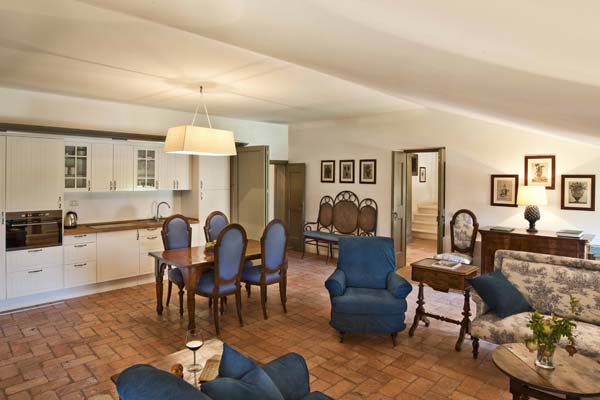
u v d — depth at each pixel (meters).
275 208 8.12
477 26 1.24
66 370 3.10
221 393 1.46
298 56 2.37
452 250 5.57
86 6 2.24
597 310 3.00
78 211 5.36
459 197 5.71
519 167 5.19
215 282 3.80
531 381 2.08
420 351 3.44
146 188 5.66
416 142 6.13
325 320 4.20
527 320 3.03
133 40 2.84
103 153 5.21
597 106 1.90
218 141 4.14
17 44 2.94
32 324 4.05
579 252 4.29
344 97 4.95
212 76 3.89
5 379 2.96
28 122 4.62
